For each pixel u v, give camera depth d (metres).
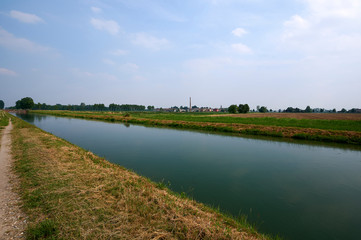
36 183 5.96
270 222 5.54
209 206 6.21
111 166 9.08
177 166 10.58
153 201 5.22
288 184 8.34
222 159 12.13
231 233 4.08
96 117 50.12
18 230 3.85
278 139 19.58
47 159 8.62
